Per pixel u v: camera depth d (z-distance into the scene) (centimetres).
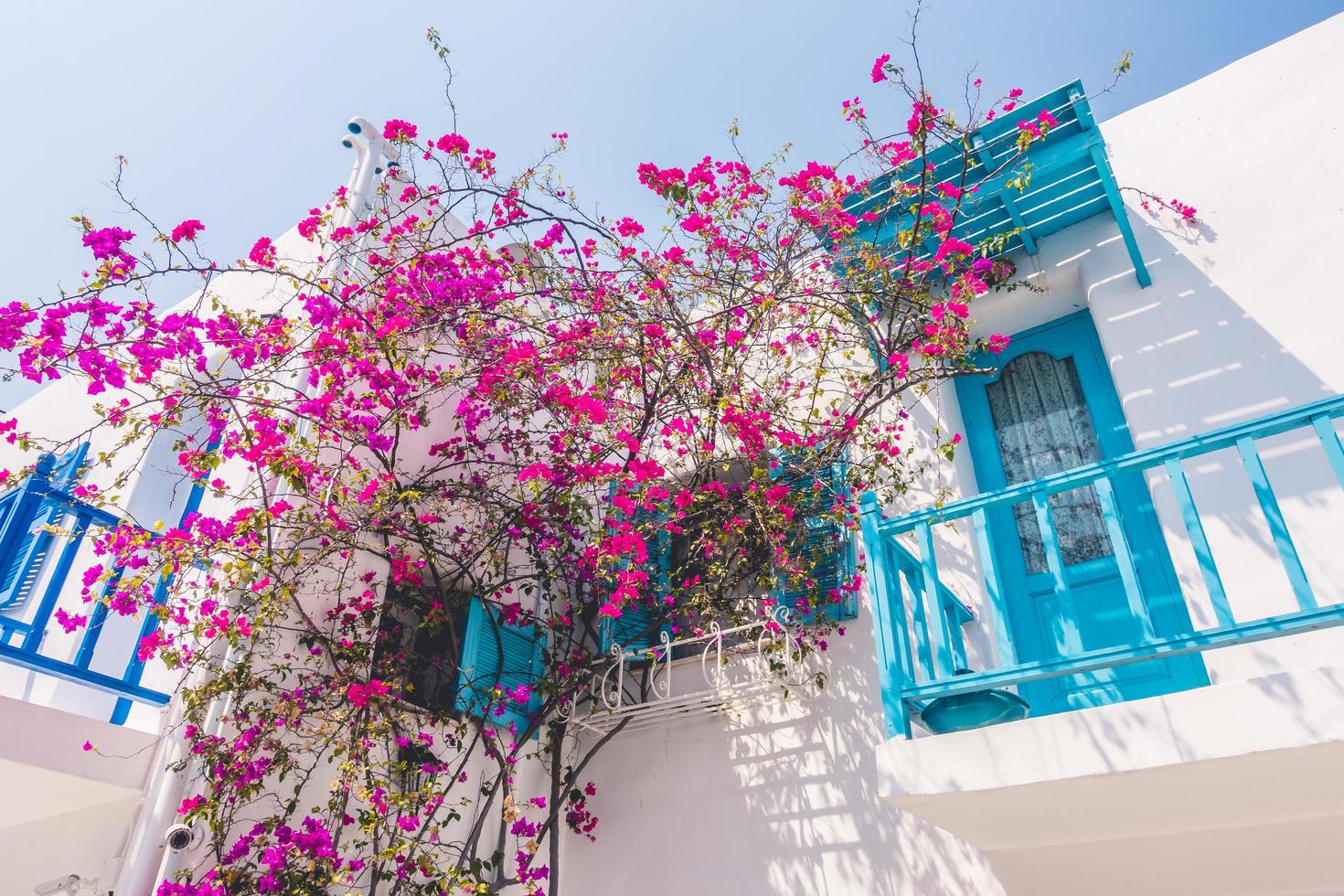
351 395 474
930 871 410
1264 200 456
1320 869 312
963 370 475
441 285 498
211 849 374
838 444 504
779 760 481
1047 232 520
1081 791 288
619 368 537
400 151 578
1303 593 259
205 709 401
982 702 309
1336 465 270
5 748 346
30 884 394
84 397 660
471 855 464
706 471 564
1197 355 441
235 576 415
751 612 520
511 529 545
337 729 416
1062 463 487
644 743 534
